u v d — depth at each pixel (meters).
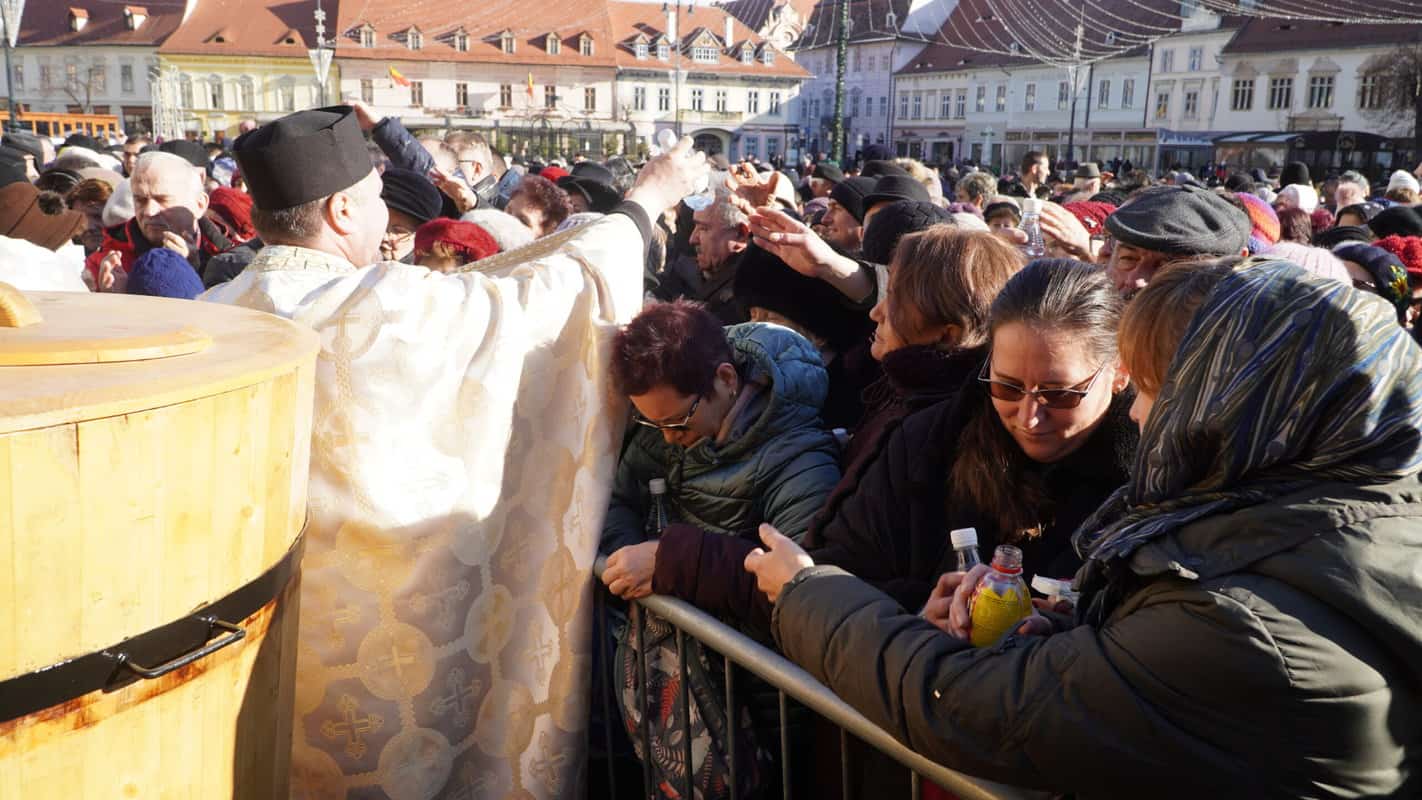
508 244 4.15
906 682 1.38
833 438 2.32
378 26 69.56
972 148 69.50
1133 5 60.97
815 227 5.98
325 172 2.08
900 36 73.94
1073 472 1.77
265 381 1.33
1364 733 1.08
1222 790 1.13
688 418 2.16
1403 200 9.98
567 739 2.23
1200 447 1.18
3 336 1.28
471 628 2.07
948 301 2.03
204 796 1.35
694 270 4.97
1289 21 53.84
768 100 78.38
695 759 2.06
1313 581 1.08
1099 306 1.64
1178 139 48.25
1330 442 1.10
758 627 1.98
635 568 2.08
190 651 1.28
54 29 82.31
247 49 69.81
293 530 1.48
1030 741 1.26
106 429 1.14
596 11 72.94
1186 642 1.14
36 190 4.00
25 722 1.14
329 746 2.01
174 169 4.45
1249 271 1.18
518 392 2.10
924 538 1.85
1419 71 42.53
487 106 70.44
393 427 1.95
